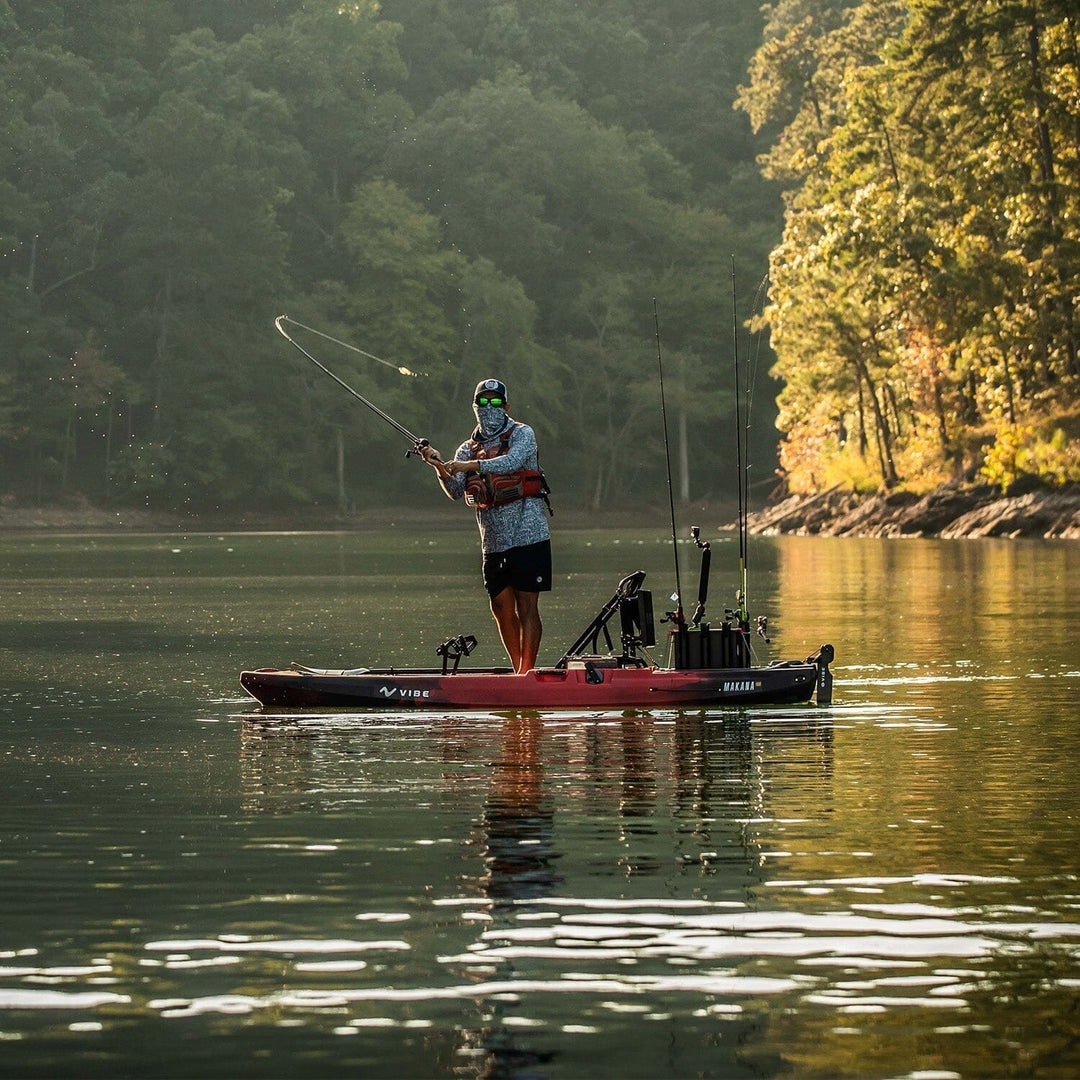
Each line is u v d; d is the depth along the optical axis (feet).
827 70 496.23
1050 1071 27.91
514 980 32.40
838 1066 28.17
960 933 35.35
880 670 88.53
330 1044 29.22
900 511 358.64
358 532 491.31
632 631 75.82
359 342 654.12
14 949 34.50
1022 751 60.39
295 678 73.97
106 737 65.51
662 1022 30.14
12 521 575.79
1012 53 351.67
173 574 219.00
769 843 44.24
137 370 624.18
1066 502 308.40
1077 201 338.13
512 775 55.52
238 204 623.77
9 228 607.37
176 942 34.96
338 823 47.32
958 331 354.33
